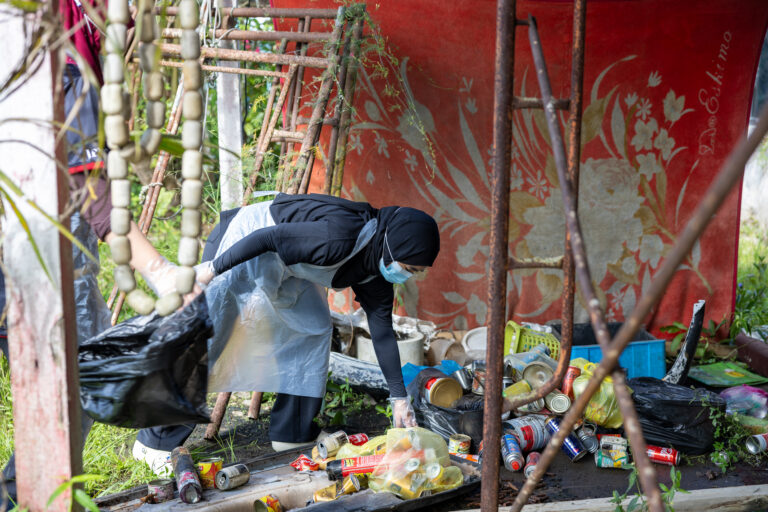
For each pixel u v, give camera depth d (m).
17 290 1.62
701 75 5.04
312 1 4.60
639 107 5.06
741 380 4.66
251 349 3.28
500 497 3.15
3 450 3.23
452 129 4.90
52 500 1.57
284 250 2.88
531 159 5.03
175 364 2.04
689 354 4.33
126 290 1.73
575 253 1.57
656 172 5.16
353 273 3.08
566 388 3.80
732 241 5.26
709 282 5.29
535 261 2.04
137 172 1.79
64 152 1.60
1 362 3.85
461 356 4.69
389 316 3.27
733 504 3.03
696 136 5.14
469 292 5.10
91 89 2.47
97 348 2.09
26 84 1.55
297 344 3.35
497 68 1.91
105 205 2.51
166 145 1.72
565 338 2.09
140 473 3.29
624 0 4.80
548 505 2.96
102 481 3.26
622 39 4.93
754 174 7.02
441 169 4.94
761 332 5.40
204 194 5.21
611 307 5.29
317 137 4.09
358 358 4.58
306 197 3.13
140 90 3.87
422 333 4.83
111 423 2.07
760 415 4.01
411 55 4.78
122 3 1.58
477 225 5.03
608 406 3.64
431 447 3.11
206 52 4.03
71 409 1.66
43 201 1.58
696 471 3.50
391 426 4.00
